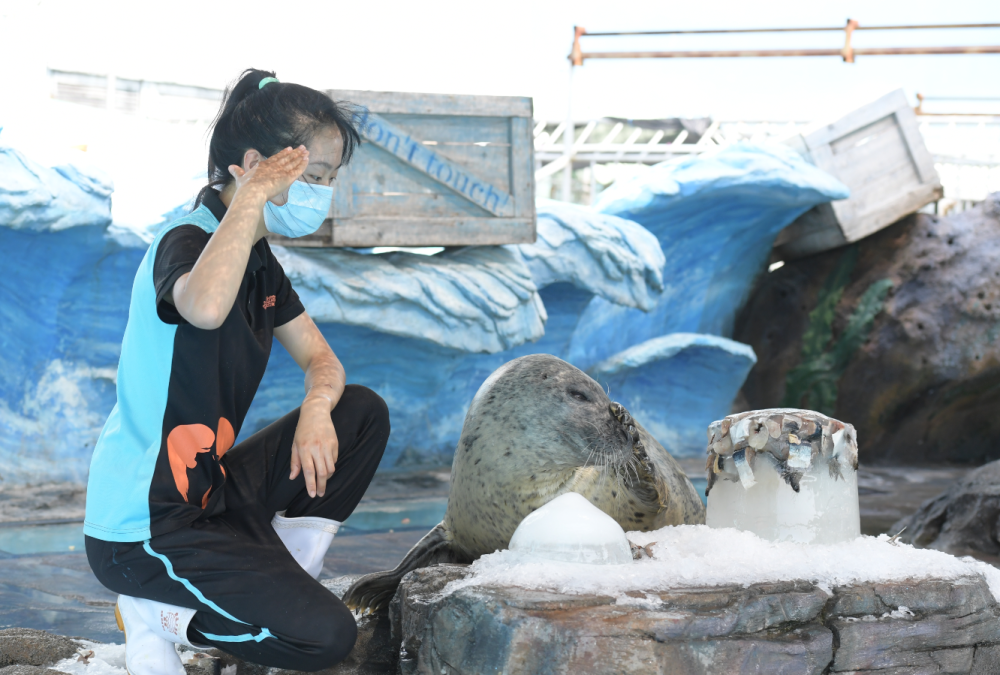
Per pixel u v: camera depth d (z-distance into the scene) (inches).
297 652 62.5
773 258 436.1
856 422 396.2
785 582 70.1
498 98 255.6
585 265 317.4
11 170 206.1
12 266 228.4
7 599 117.3
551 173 436.5
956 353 373.7
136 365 65.4
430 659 70.1
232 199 65.4
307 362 82.5
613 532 75.0
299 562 76.9
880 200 394.3
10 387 239.9
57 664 80.5
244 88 71.6
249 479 74.3
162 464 65.3
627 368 370.9
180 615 65.4
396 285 255.3
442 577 75.4
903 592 72.0
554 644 62.3
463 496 87.4
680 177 355.9
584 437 80.5
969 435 394.3
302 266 240.4
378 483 279.7
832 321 404.8
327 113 68.6
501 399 84.9
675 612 64.9
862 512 227.0
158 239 66.2
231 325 66.7
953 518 167.3
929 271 387.5
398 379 300.2
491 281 275.1
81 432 251.9
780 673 65.6
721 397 402.0
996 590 77.8
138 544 64.8
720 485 87.7
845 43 426.9
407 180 249.3
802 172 368.2
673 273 400.2
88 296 244.4
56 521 196.1
